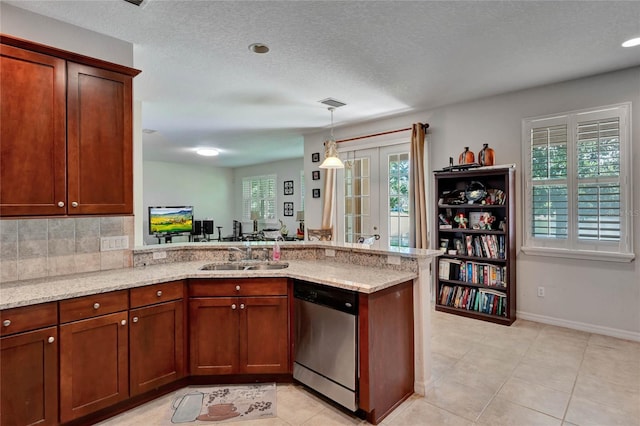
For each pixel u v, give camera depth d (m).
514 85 3.79
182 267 2.80
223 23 2.48
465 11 2.34
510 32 2.63
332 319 2.26
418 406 2.30
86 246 2.58
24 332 1.83
